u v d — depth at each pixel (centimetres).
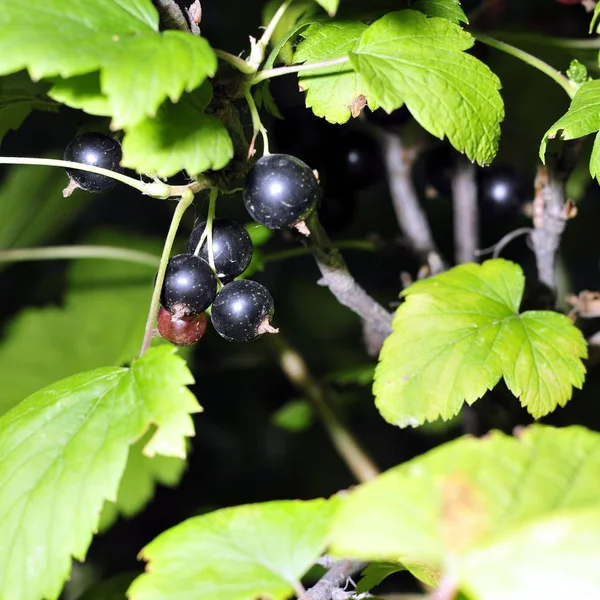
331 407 49
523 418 44
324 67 38
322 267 40
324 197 41
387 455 62
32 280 68
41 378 53
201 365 54
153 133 35
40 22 34
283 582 33
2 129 41
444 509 31
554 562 30
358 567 37
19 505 36
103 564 59
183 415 35
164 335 38
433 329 38
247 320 37
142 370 36
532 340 38
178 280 36
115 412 36
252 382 69
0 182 64
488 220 46
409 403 38
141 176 38
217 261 37
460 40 37
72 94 35
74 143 37
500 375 38
